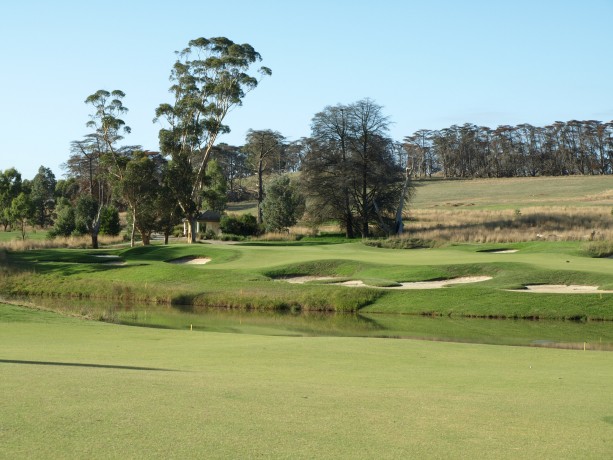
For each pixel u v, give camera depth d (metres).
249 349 16.14
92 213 83.31
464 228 69.81
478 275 37.81
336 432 7.29
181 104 68.62
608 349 21.45
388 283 36.50
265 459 6.16
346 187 73.75
